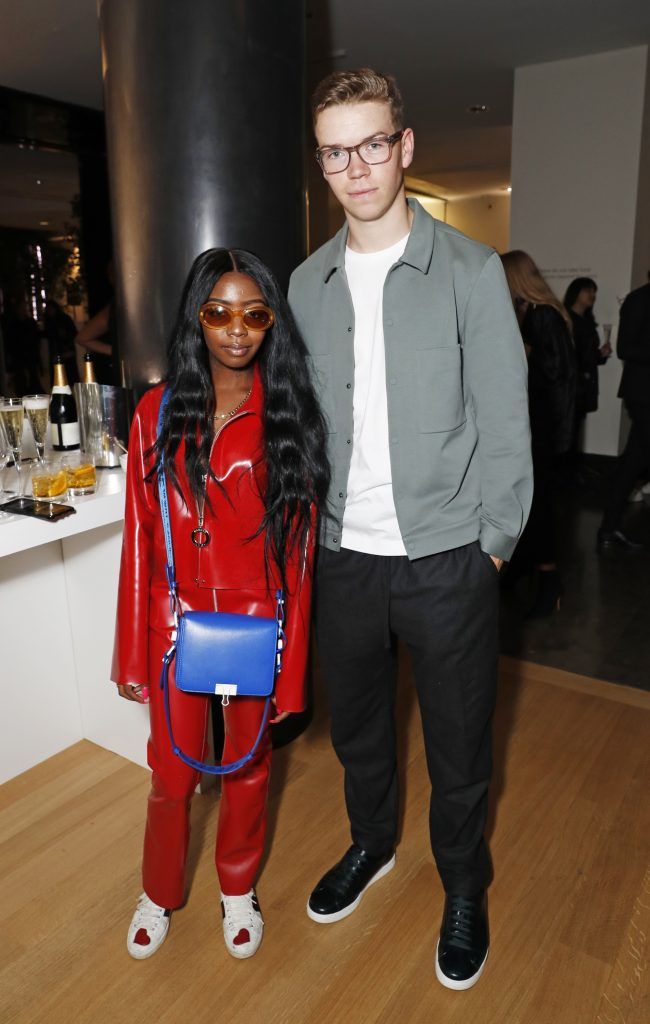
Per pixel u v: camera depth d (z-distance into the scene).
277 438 1.46
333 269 1.47
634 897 1.81
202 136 2.10
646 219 6.12
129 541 1.51
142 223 2.20
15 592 2.17
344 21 4.91
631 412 4.23
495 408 1.39
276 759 2.40
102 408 2.17
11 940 1.71
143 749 2.31
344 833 2.06
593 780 2.28
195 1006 1.54
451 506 1.45
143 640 1.52
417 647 1.52
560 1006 1.53
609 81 5.69
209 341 1.41
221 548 1.48
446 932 1.62
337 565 1.56
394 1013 1.52
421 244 1.38
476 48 5.50
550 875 1.89
